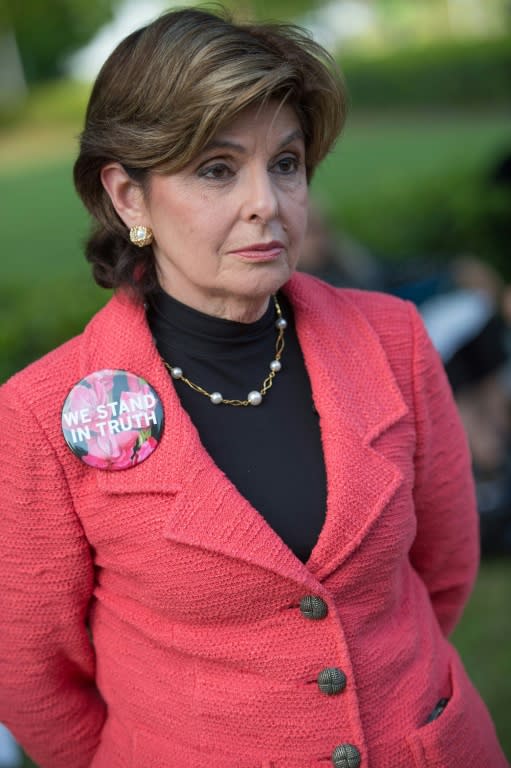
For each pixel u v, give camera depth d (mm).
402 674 2834
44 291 8578
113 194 2762
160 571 2639
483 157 13836
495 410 7723
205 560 2600
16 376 2766
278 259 2656
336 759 2656
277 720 2686
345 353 2961
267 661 2668
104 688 2969
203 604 2641
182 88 2434
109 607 2869
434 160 21000
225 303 2824
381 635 2832
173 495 2646
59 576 2785
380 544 2738
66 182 25750
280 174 2680
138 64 2521
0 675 2980
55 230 18266
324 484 2764
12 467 2703
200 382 2855
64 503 2713
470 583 3441
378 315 3104
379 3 51000
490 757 2982
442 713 2846
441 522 3217
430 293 7875
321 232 7668
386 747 2740
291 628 2674
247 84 2408
